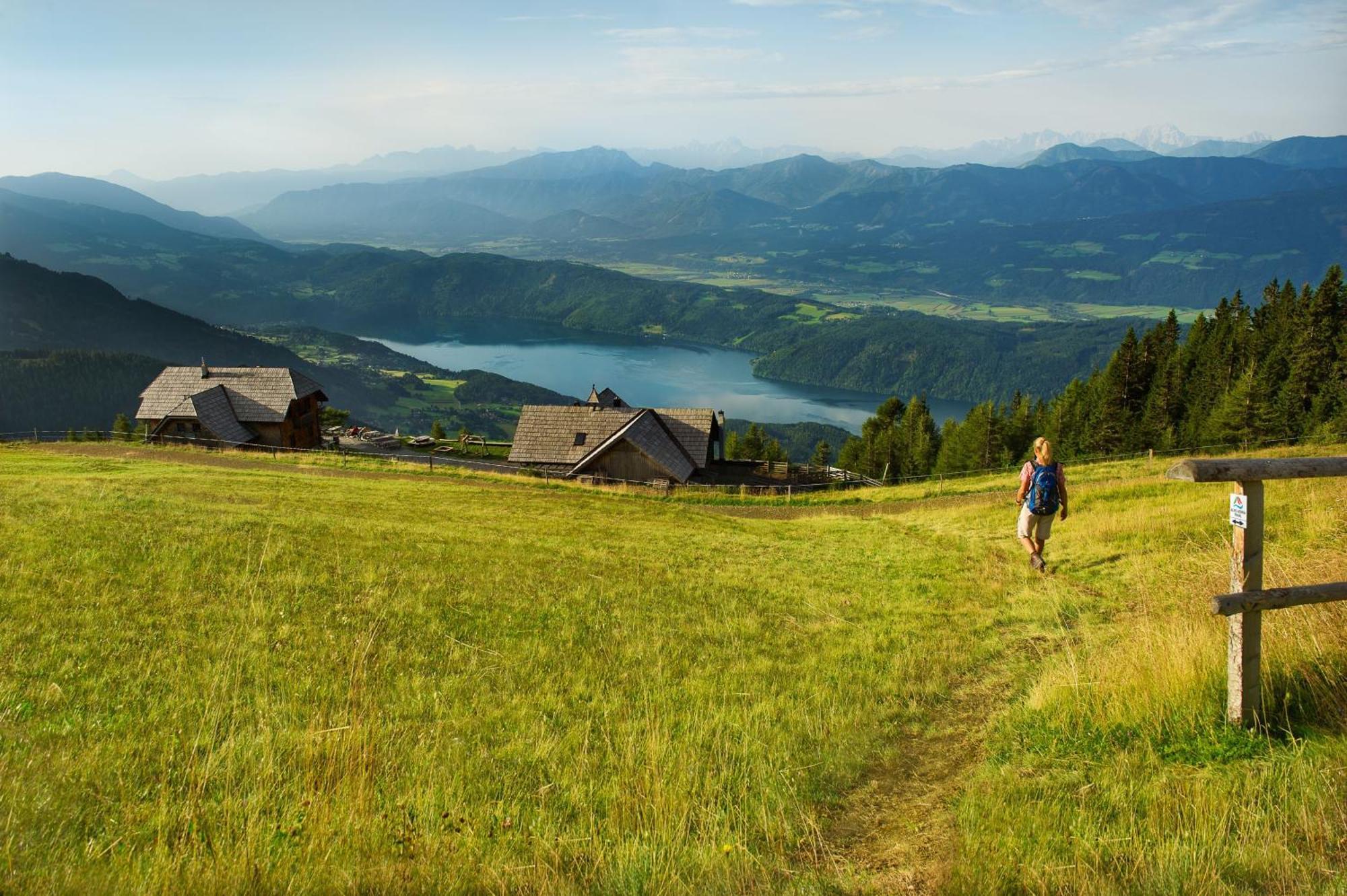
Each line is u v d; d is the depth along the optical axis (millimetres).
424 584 15078
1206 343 104750
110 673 9398
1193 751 6457
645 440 50750
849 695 9922
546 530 24672
